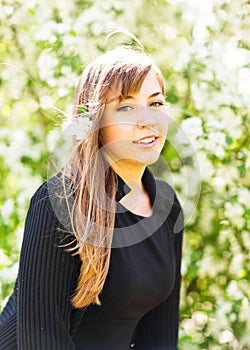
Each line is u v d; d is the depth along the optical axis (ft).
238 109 8.78
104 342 5.17
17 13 9.48
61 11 9.46
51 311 4.75
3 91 9.51
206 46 8.95
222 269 9.44
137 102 4.84
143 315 5.61
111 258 4.99
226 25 9.17
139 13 9.66
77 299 4.79
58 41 8.98
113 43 8.95
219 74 8.67
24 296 4.78
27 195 9.27
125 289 5.04
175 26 9.52
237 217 8.96
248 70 8.58
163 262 5.36
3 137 9.39
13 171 9.43
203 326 9.36
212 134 8.55
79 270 4.83
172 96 9.06
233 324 9.23
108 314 5.09
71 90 9.01
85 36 9.12
